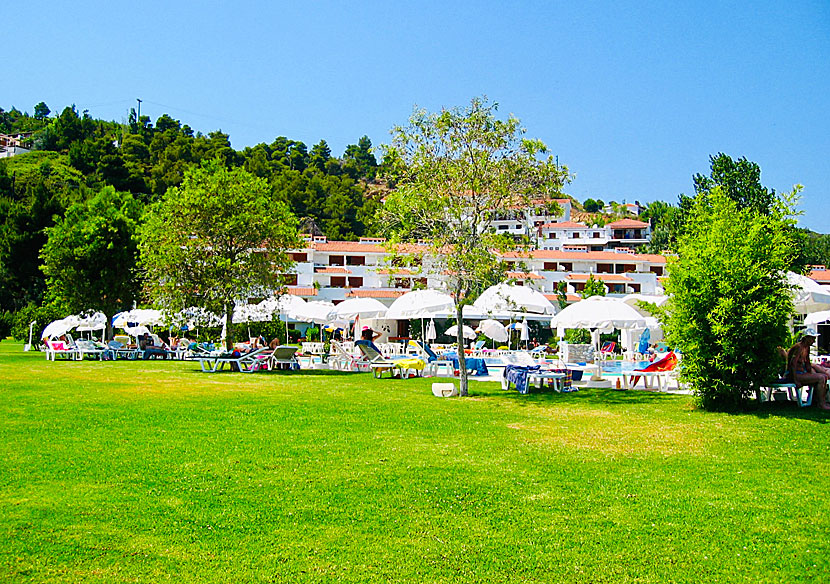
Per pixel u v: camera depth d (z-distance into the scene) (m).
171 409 14.72
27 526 6.86
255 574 5.92
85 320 40.03
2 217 72.12
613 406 15.88
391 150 18.81
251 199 30.19
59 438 11.20
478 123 18.56
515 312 24.83
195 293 28.89
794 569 6.14
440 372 26.48
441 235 18.33
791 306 14.98
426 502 7.90
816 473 9.36
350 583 5.80
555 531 7.03
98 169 130.00
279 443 11.02
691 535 6.95
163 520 7.15
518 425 13.12
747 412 14.73
